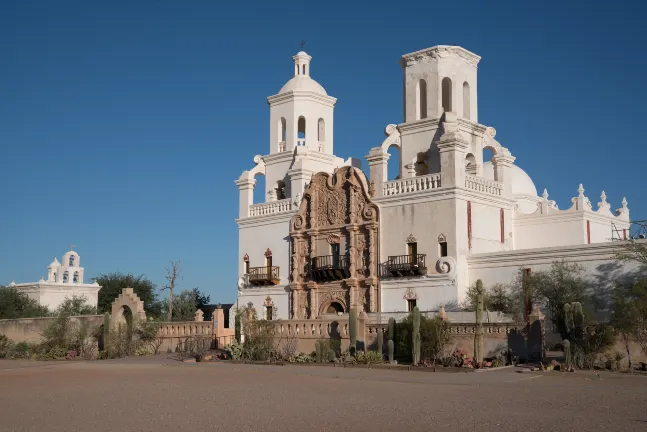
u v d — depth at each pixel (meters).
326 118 56.22
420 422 17.69
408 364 33.94
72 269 83.19
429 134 47.69
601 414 18.59
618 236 48.72
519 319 37.66
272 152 56.22
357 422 17.88
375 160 47.31
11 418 19.72
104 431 17.36
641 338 30.62
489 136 49.06
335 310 48.62
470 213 44.44
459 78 48.31
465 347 34.34
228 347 41.16
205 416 19.33
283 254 51.72
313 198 50.00
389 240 45.88
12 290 77.25
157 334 48.81
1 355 52.38
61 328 51.69
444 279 42.97
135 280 84.94
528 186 56.84
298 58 56.59
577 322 31.25
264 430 17.02
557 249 40.09
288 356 39.19
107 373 34.28
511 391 23.72
